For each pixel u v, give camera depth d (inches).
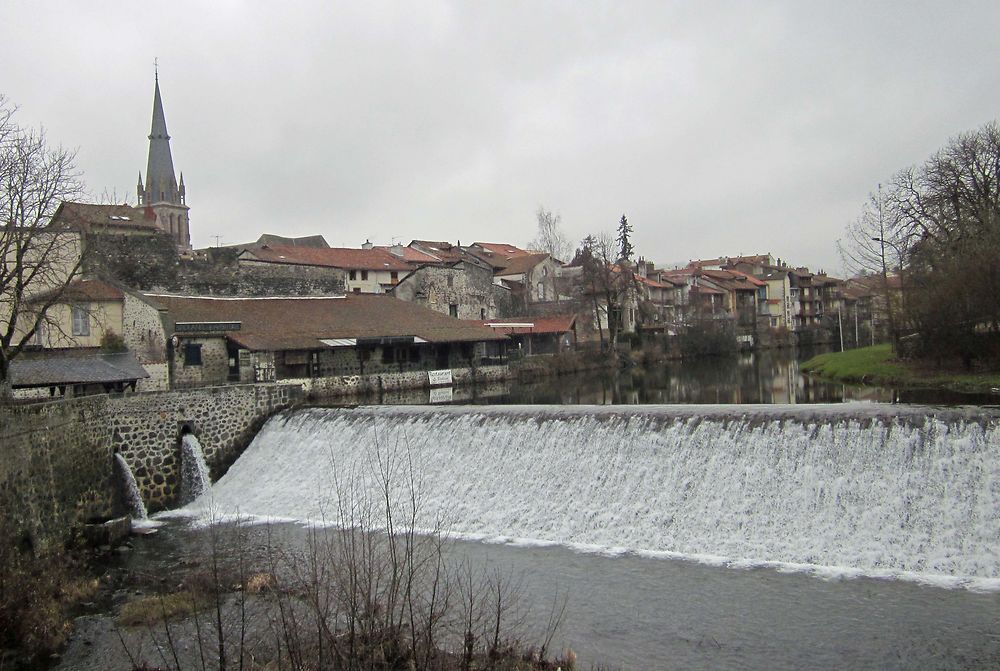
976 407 916.0
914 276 1989.4
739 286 5226.4
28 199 1258.0
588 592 799.7
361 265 3543.3
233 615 780.6
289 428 1402.6
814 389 1971.0
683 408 1077.1
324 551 899.4
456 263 3442.4
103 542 1085.8
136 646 738.2
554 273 4284.0
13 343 1675.7
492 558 918.4
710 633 695.1
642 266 4940.9
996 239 1571.1
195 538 1100.5
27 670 709.3
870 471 887.1
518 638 697.6
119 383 1526.8
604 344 3526.1
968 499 824.9
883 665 621.6
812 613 717.3
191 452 1354.6
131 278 2084.2
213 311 2151.8
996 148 2097.7
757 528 900.0
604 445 1067.9
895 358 2094.0
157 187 5511.8
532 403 2026.3
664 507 970.1
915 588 751.7
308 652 596.7
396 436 1267.2
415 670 570.6
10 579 784.3
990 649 633.6
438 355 2691.9
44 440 1016.9
